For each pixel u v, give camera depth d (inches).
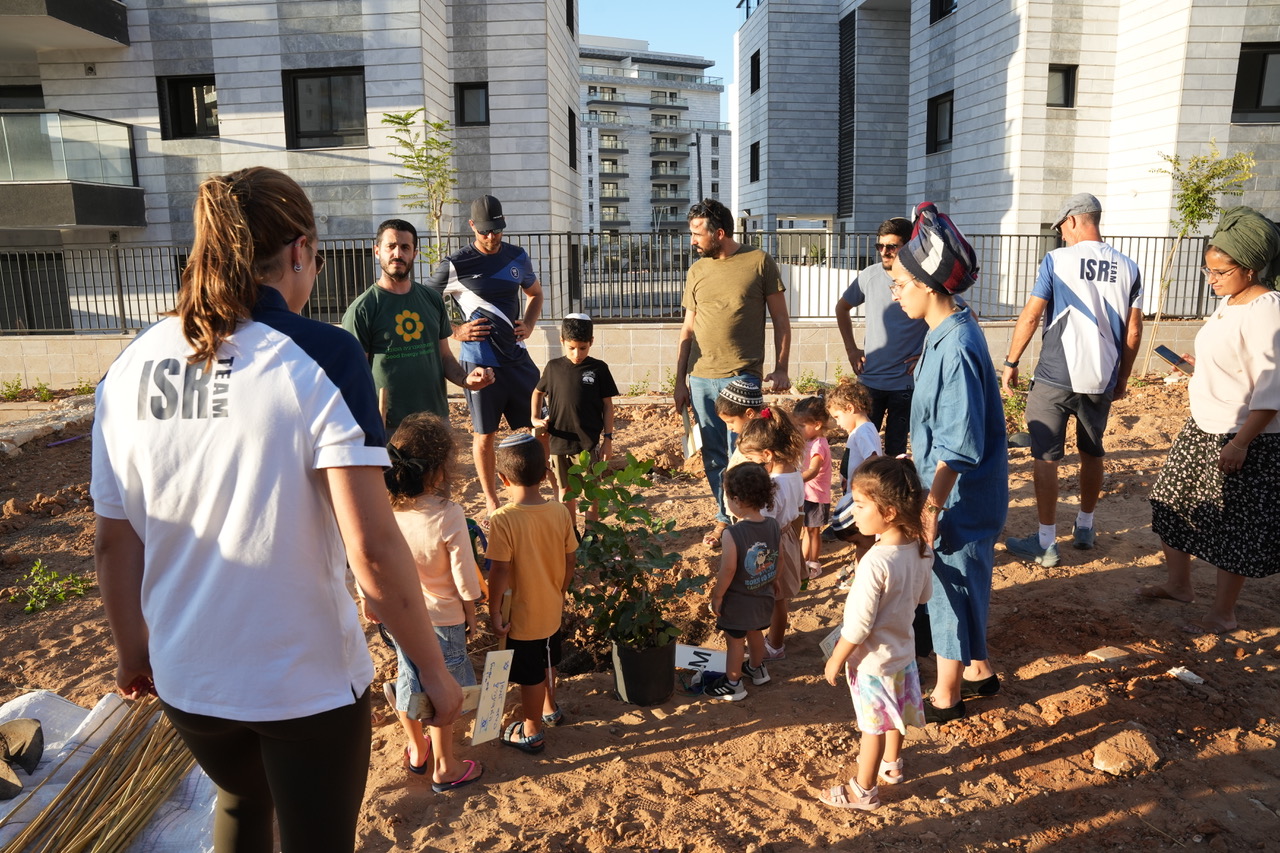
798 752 142.9
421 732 136.3
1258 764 135.3
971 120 733.9
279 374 67.7
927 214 137.4
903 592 124.9
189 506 67.6
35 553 246.7
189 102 621.0
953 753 140.3
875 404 237.6
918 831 121.9
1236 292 165.9
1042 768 135.9
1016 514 250.8
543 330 463.8
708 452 229.9
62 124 546.6
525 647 140.8
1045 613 184.7
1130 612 184.7
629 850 119.1
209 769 76.8
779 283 222.5
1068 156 667.4
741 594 155.1
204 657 67.6
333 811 73.4
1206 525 172.6
